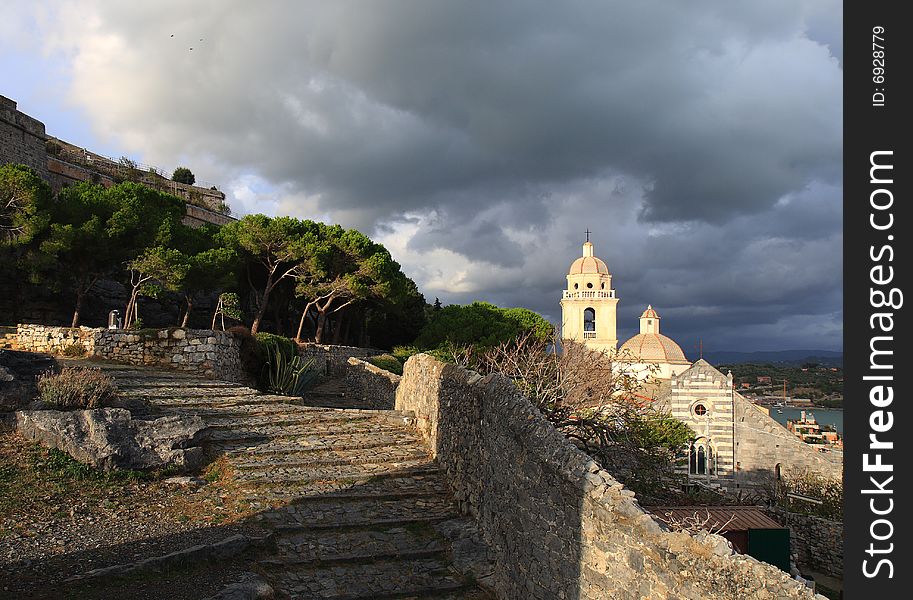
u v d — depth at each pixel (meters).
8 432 14.61
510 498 11.60
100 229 32.19
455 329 45.84
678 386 41.09
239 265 38.22
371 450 17.27
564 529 9.74
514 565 11.16
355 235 40.53
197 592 9.56
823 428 58.56
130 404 17.14
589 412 19.08
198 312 44.88
